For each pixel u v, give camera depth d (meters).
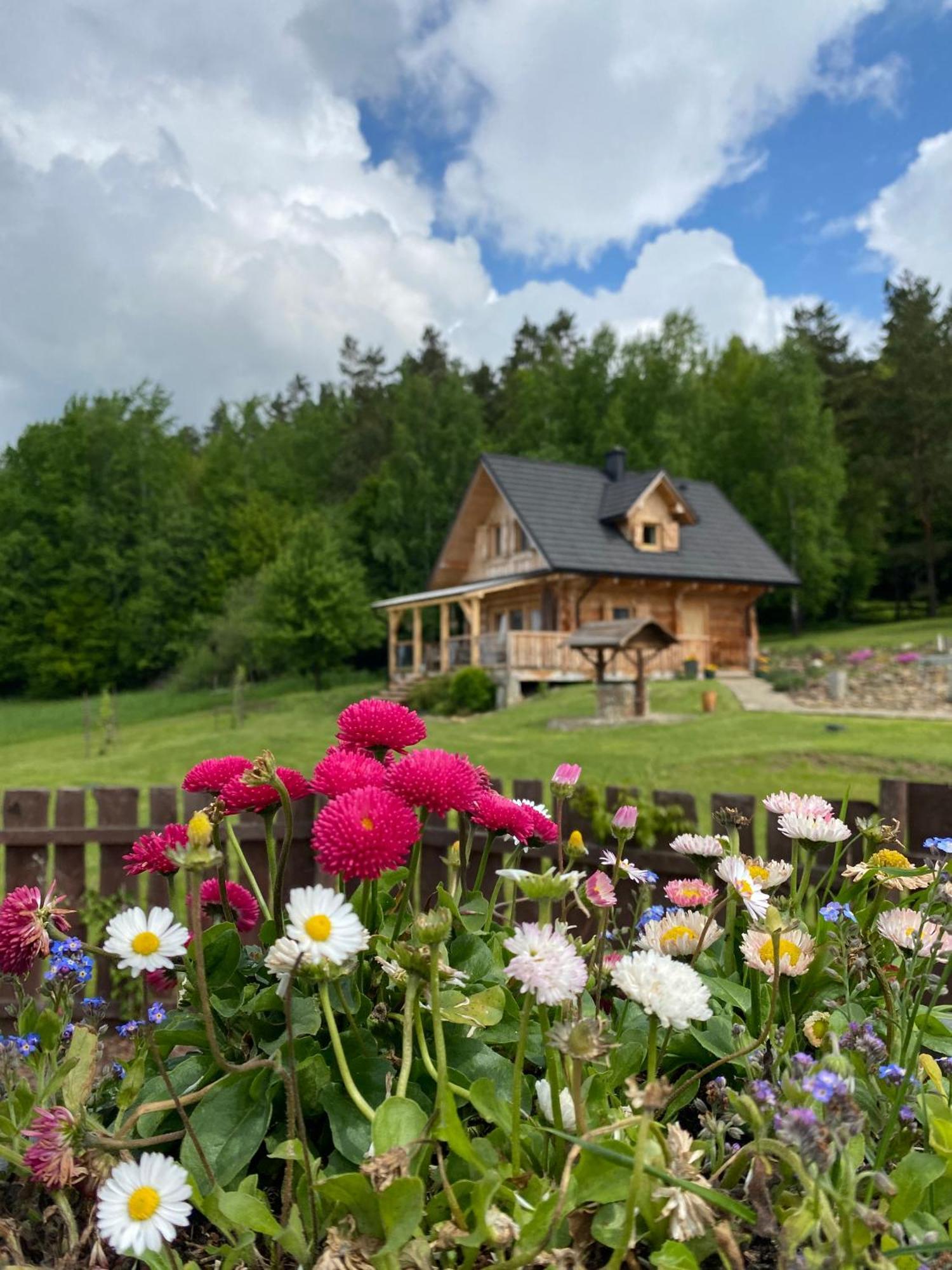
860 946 1.54
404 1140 1.06
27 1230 1.24
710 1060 1.44
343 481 57.09
